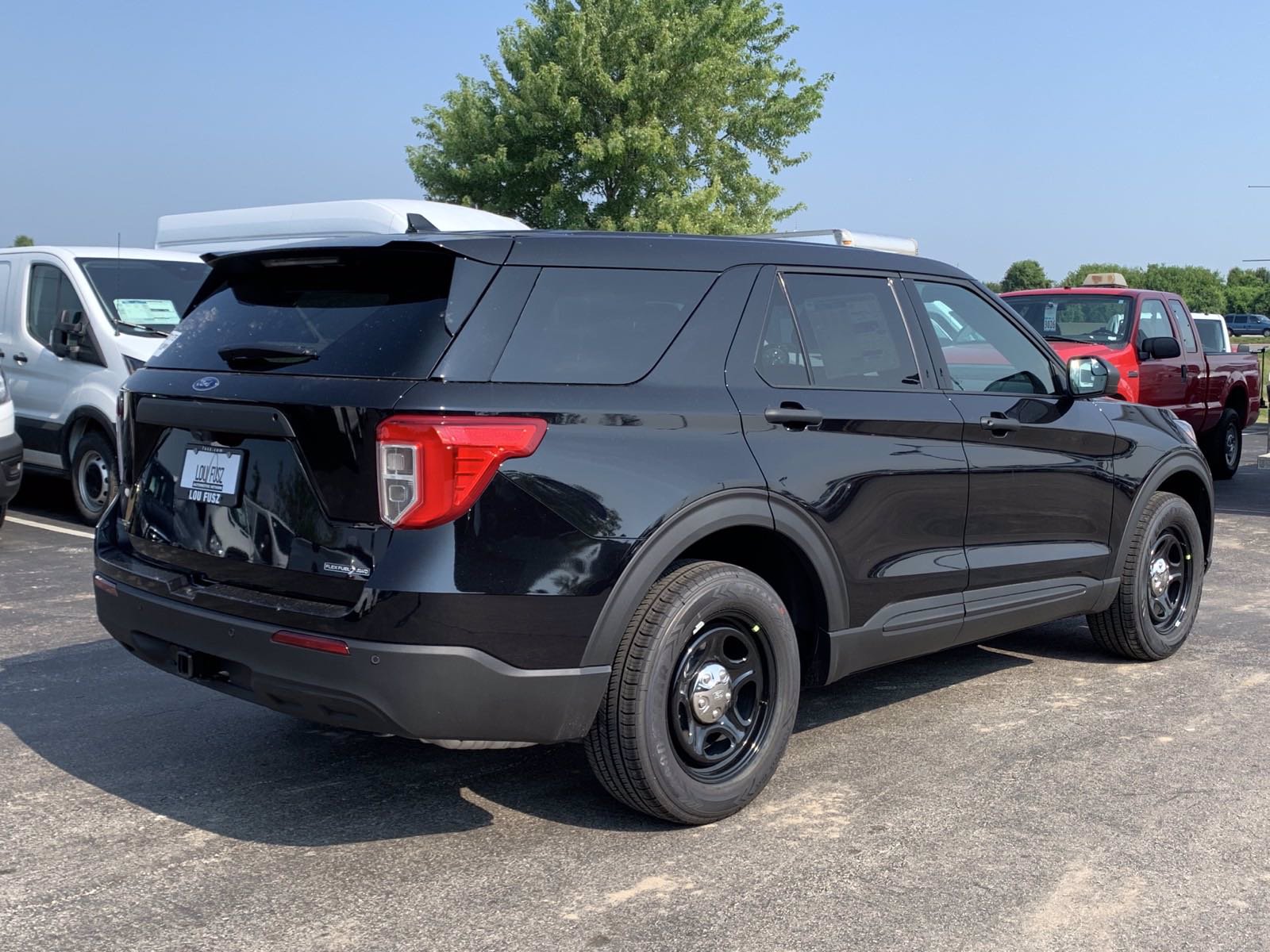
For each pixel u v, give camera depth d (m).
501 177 28.20
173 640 3.58
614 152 27.09
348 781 4.05
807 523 3.83
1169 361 11.81
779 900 3.19
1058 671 5.48
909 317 4.41
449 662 3.13
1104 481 5.10
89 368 9.24
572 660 3.31
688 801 3.57
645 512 3.40
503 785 4.03
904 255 4.54
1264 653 5.81
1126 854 3.49
